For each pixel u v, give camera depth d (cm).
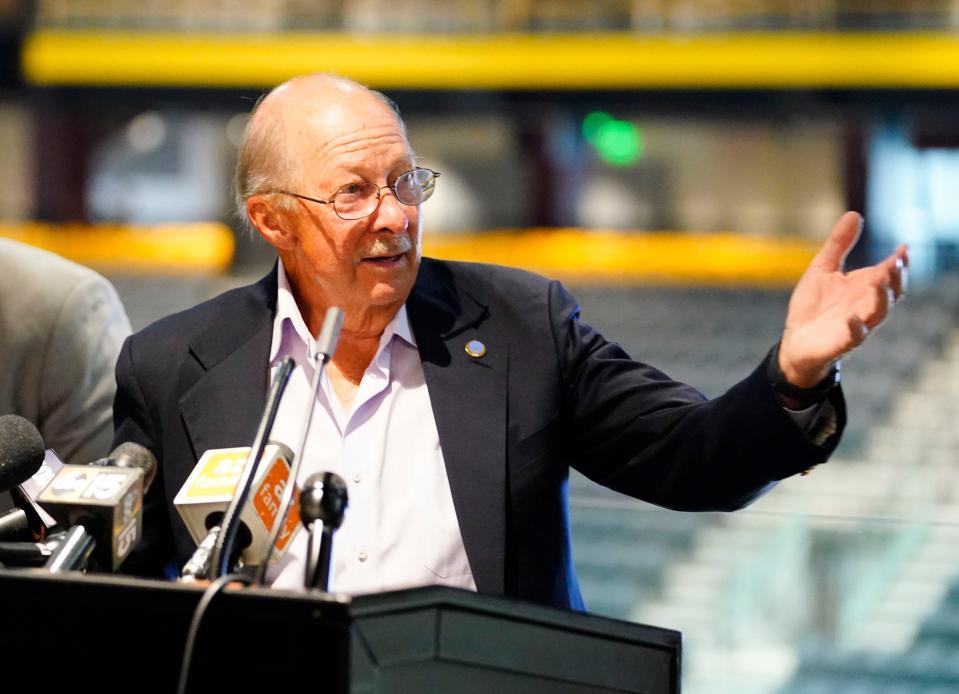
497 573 579
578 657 454
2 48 3262
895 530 1028
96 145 3744
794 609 1063
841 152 3456
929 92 3048
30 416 708
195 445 606
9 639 402
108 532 479
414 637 414
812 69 3067
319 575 443
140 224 3766
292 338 628
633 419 603
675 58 3119
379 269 591
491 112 3212
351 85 612
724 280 3466
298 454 475
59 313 712
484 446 593
